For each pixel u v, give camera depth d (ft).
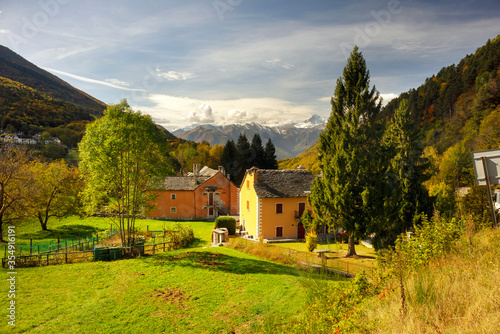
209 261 77.66
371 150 86.58
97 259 80.12
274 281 60.03
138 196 92.94
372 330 19.99
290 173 141.90
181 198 190.80
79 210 145.79
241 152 286.25
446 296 19.81
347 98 90.99
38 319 43.70
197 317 44.86
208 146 420.36
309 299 31.53
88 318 44.62
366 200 80.64
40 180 131.13
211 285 58.70
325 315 25.03
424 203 98.37
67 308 47.96
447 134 249.34
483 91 240.32
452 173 170.30
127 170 86.17
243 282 60.08
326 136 93.71
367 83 88.17
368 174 84.28
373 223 79.87
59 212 142.20
